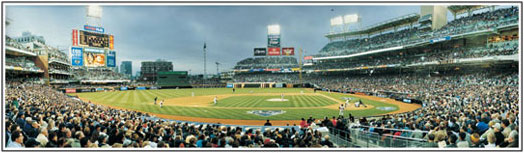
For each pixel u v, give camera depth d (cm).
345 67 6788
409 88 4347
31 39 6253
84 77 7181
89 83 7462
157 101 3834
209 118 2288
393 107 2989
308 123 1543
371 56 6719
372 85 5412
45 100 2264
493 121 900
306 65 9350
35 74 5600
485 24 4088
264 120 2184
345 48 7369
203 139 878
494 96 2397
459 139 722
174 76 8694
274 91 6362
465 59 3944
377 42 6506
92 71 7931
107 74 7925
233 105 3238
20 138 620
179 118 2297
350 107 2998
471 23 4391
